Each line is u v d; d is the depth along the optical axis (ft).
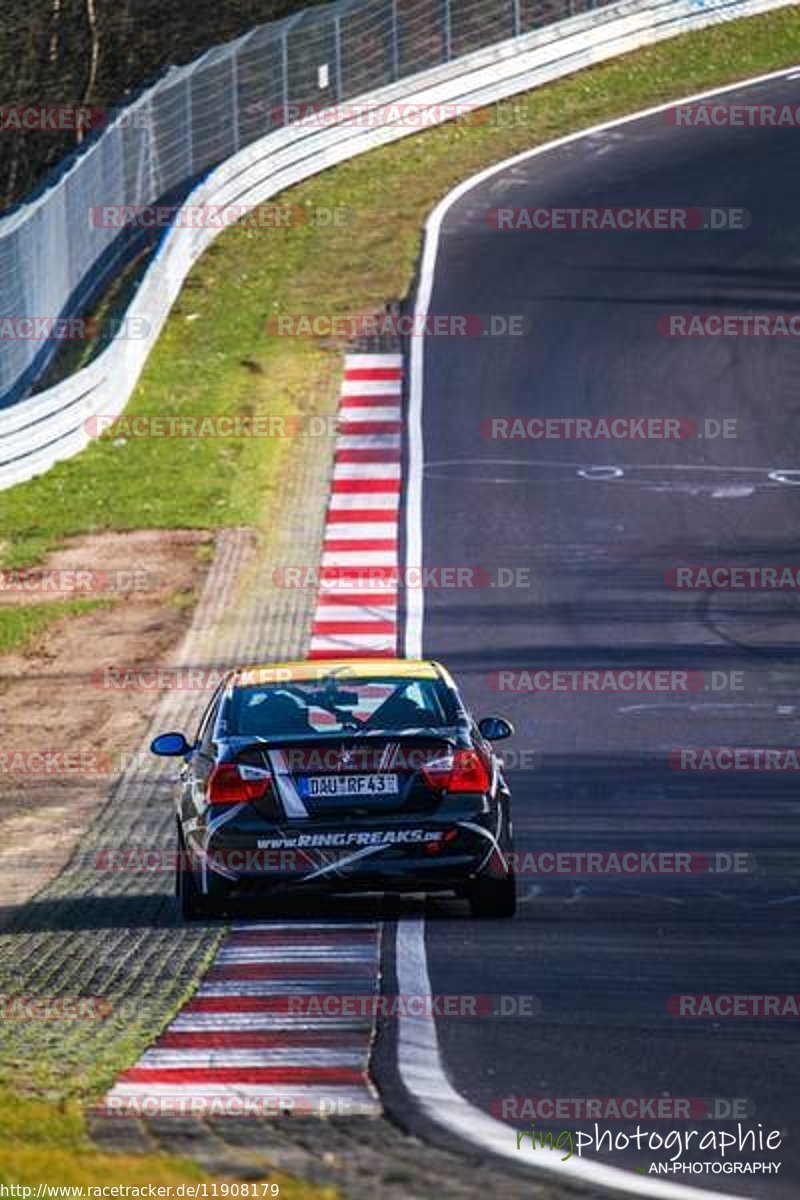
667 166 509.35
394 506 340.59
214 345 434.30
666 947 130.52
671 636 275.39
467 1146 80.64
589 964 124.26
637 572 305.32
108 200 467.11
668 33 610.24
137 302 417.49
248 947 130.62
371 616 290.35
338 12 562.25
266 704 143.74
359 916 143.33
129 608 302.86
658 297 432.25
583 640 274.77
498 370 401.29
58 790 221.05
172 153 507.30
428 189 514.27
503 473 352.49
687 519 327.88
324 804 135.95
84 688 268.21
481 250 467.52
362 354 416.87
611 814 192.24
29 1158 71.15
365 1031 105.29
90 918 147.95
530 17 609.01
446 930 136.67
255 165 516.32
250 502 350.43
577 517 330.54
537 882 159.84
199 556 324.80
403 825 135.54
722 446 361.10
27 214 394.32
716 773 211.00
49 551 330.95
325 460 366.84
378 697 143.84
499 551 316.81
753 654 266.57
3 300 379.55
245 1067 97.14
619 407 380.37
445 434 373.40
